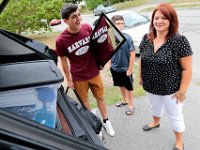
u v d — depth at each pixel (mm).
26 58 1717
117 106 5184
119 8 33406
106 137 4195
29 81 1413
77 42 3617
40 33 20203
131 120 4660
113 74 4711
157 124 4238
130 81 4598
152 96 3686
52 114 1553
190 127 4262
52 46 15336
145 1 34688
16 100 1439
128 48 4309
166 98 3373
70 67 3881
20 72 1492
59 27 25359
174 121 3510
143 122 4555
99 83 3973
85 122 2031
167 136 4070
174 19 3021
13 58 1702
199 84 5906
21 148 1113
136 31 8906
